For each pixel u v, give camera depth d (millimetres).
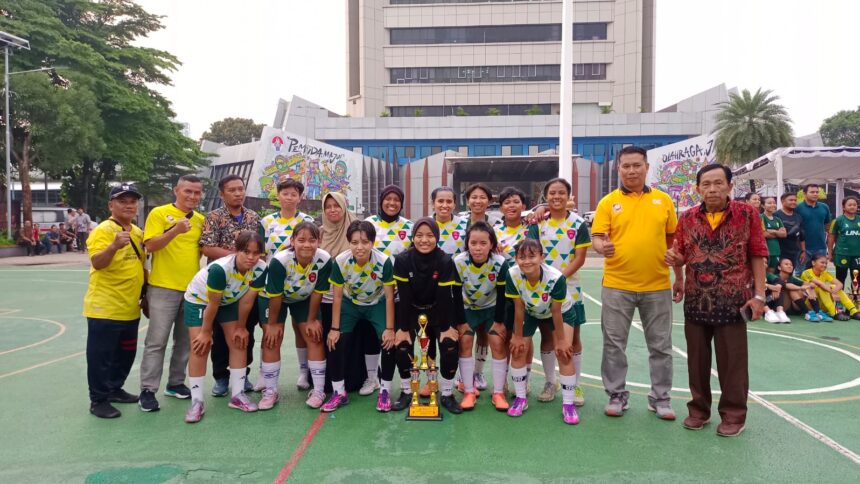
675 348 6711
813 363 5945
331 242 5059
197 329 4332
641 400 4762
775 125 30188
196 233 4781
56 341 7059
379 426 4137
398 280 4332
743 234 3922
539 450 3705
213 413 4430
